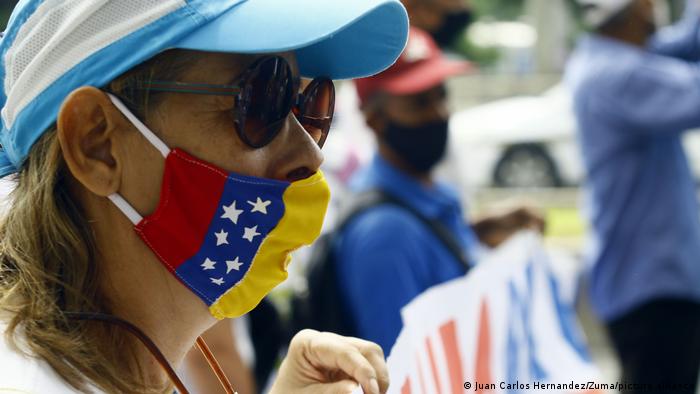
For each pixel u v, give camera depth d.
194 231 1.61
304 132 1.72
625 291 5.28
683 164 5.37
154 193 1.59
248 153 1.63
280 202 1.65
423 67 3.62
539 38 16.03
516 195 12.35
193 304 1.66
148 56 1.50
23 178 1.62
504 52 19.12
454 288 2.56
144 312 1.62
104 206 1.59
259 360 4.23
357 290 3.26
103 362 1.52
